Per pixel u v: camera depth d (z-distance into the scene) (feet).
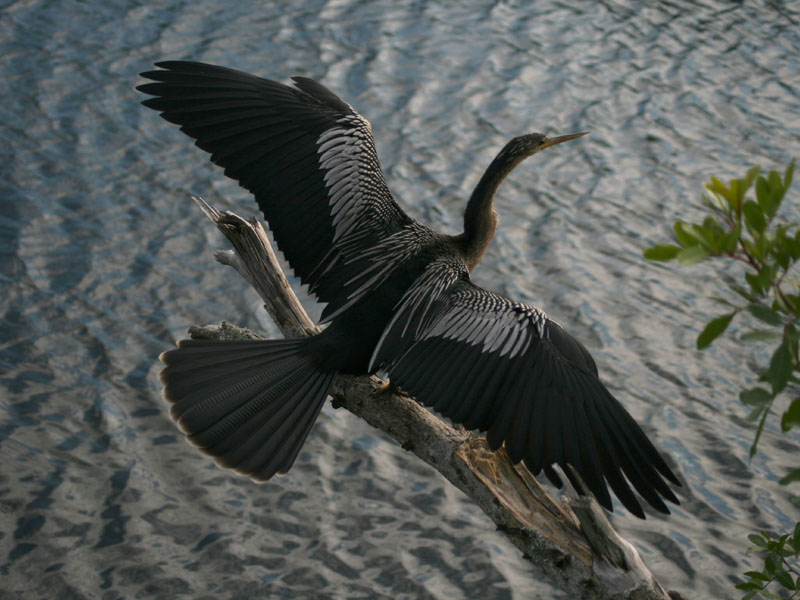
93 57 72.90
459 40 78.69
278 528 44.21
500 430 17.33
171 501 45.03
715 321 12.68
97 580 41.01
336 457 48.26
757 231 12.42
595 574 17.60
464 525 45.01
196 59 72.43
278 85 22.50
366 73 73.26
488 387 17.76
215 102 21.95
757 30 82.84
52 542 42.45
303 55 74.38
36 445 46.85
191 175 64.39
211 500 45.34
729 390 51.88
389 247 21.04
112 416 48.70
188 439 18.75
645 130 70.08
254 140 21.81
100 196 61.93
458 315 19.12
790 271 13.12
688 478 47.09
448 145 66.69
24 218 59.62
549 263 58.90
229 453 18.63
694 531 44.86
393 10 82.12
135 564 41.83
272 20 78.89
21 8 77.71
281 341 20.21
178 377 19.47
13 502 43.96
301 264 21.42
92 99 69.21
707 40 81.05
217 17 78.69
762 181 12.44
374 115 68.69
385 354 19.26
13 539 42.39
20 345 51.88
